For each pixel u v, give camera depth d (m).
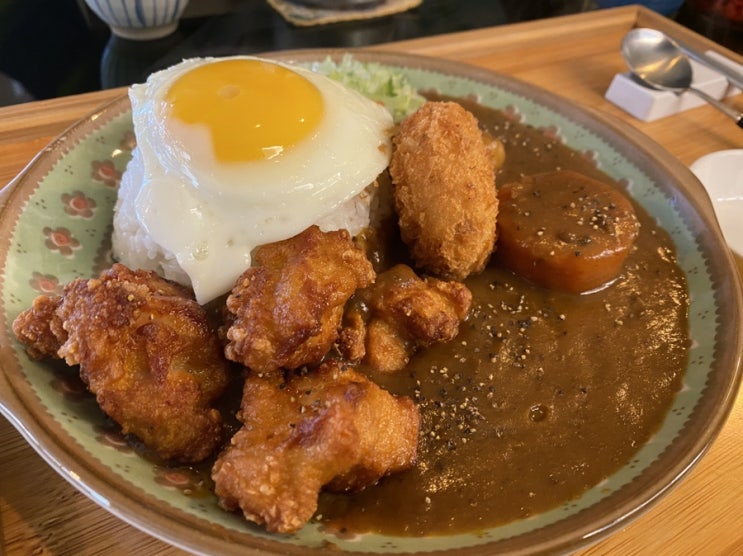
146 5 0.28
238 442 0.13
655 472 0.13
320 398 0.14
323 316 0.15
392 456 0.14
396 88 0.22
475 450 0.15
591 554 0.13
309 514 0.12
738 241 0.22
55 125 0.22
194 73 0.17
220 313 0.17
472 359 0.17
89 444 0.13
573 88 0.27
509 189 0.21
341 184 0.17
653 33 0.28
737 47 0.33
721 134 0.26
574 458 0.15
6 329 0.14
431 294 0.17
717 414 0.15
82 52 0.29
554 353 0.17
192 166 0.16
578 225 0.19
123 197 0.19
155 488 0.12
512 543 0.12
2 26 0.30
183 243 0.16
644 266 0.20
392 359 0.17
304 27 0.32
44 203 0.18
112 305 0.14
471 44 0.29
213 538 0.11
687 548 0.14
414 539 0.13
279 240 0.16
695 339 0.17
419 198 0.18
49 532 0.12
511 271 0.20
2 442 0.14
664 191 0.21
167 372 0.14
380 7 0.34
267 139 0.16
